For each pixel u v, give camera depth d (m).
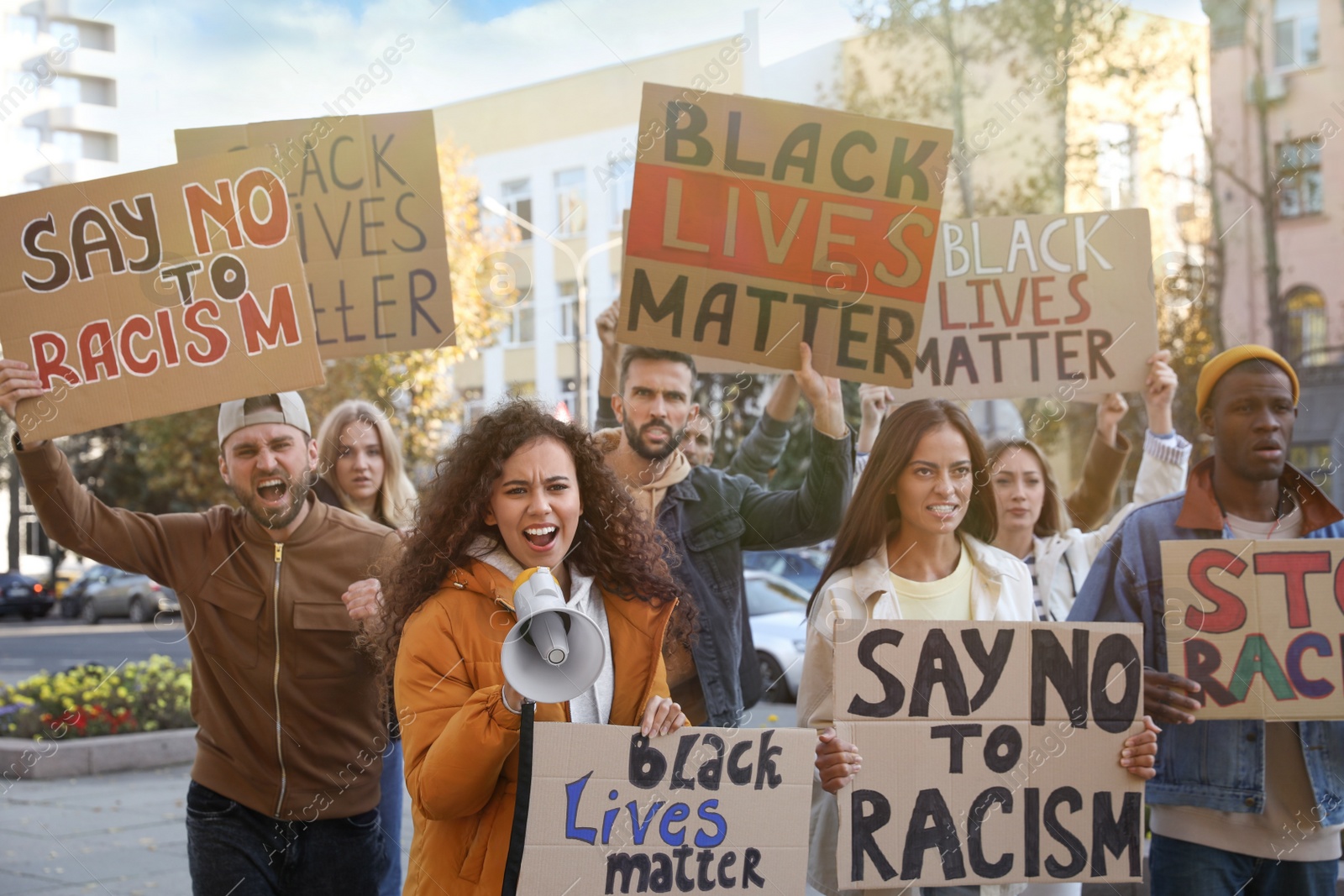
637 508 2.12
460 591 1.97
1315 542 2.67
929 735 2.40
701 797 2.06
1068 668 2.43
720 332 2.69
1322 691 2.64
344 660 2.56
